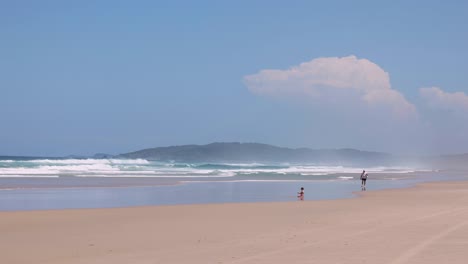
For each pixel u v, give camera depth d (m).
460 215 17.83
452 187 40.62
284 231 14.44
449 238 12.55
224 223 16.55
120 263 10.27
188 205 22.94
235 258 10.45
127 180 47.31
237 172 72.62
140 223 16.72
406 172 98.00
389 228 14.56
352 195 32.06
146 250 11.71
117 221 17.28
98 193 32.19
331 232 13.99
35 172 58.19
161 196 30.61
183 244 12.47
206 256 10.75
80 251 11.78
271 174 67.25
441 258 10.03
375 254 10.53
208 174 63.94
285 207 22.19
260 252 11.06
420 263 9.58
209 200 28.16
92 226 16.05
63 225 16.33
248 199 29.09
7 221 17.31
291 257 10.41
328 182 49.00
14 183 40.41
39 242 13.05
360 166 157.62
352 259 10.07
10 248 12.23
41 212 19.89
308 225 15.70
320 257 10.34
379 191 34.53
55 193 31.75
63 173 57.62
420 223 15.66
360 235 13.28
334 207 22.14
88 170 66.75
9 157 152.38
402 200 26.14
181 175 60.06
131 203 26.12
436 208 20.89
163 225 16.20
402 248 11.18
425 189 37.31
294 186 41.88
